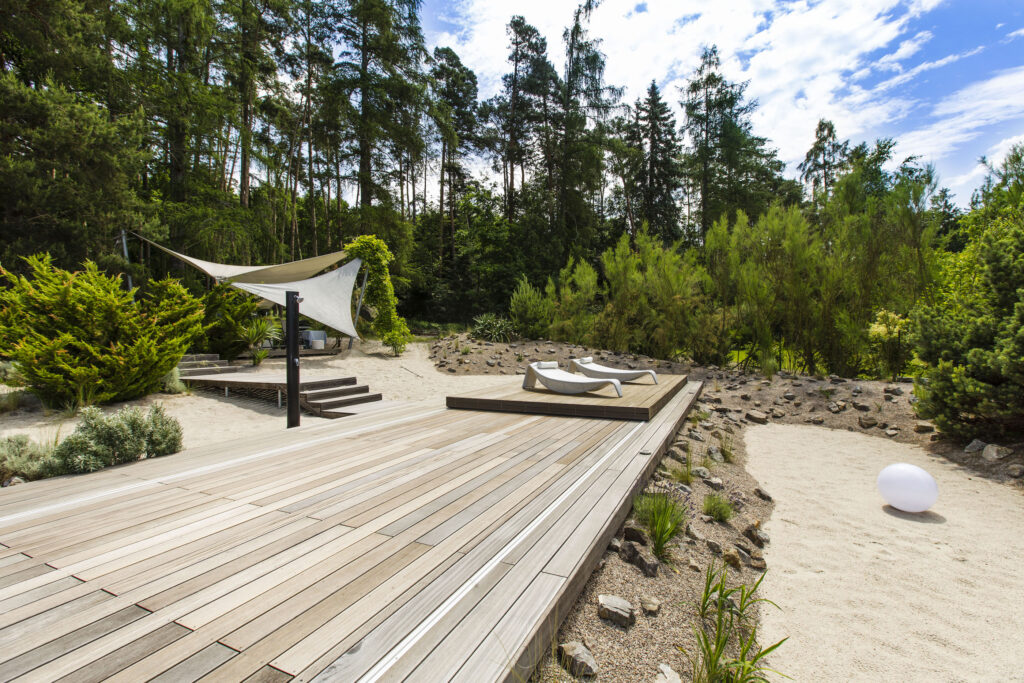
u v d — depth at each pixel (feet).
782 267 39.45
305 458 14.10
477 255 98.22
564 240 89.86
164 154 61.62
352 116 76.07
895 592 10.56
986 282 22.48
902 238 33.45
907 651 8.62
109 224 42.19
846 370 37.32
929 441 22.67
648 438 16.83
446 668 5.34
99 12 45.88
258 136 75.36
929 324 23.17
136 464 13.51
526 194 90.43
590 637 7.38
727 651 8.16
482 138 99.60
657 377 32.83
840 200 40.63
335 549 8.20
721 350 44.39
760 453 21.72
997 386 19.93
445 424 19.21
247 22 64.39
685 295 44.91
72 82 45.80
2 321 23.90
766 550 12.47
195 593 6.75
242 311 40.01
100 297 24.11
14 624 5.96
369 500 10.59
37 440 19.03
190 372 33.09
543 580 7.30
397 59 76.28
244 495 10.87
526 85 88.53
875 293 36.45
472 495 10.98
